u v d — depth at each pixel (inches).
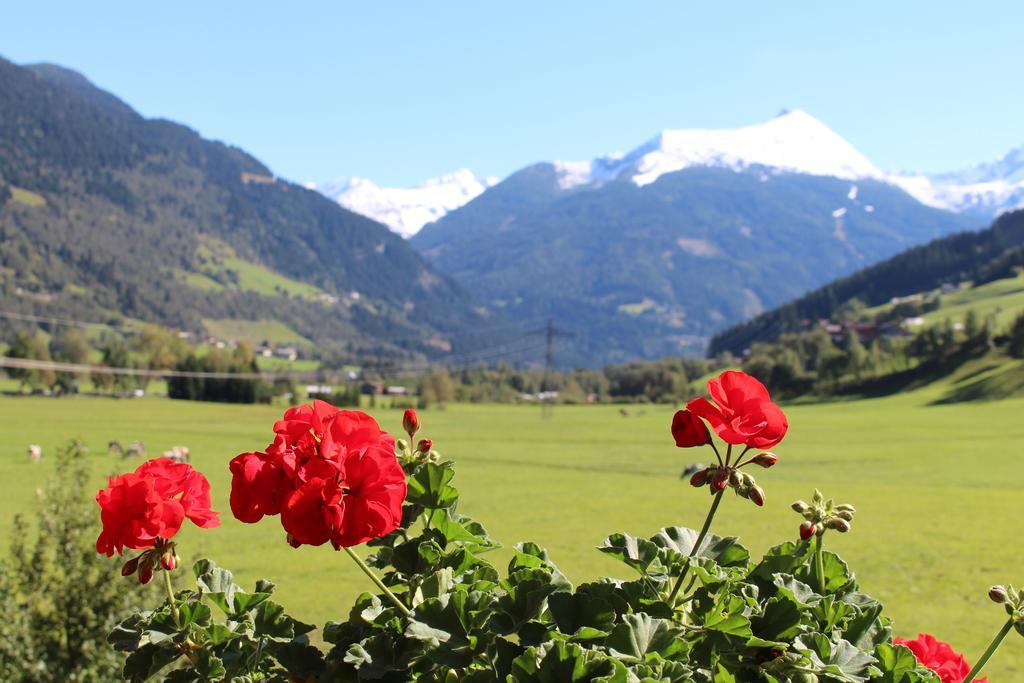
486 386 7490.2
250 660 79.2
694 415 78.5
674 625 73.7
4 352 6624.0
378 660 77.4
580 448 3179.1
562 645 65.0
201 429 3634.4
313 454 69.4
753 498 74.0
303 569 919.7
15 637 300.8
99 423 3853.3
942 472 2305.6
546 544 1117.1
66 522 322.7
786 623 77.4
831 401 5787.4
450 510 96.0
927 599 791.7
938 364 6058.1
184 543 1103.0
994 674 543.8
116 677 318.3
